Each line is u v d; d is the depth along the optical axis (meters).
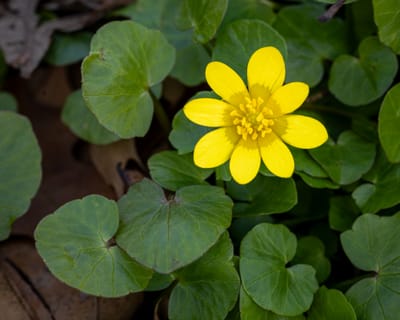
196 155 0.23
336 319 0.23
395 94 0.24
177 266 0.22
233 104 0.23
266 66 0.23
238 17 0.26
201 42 0.25
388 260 0.23
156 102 0.26
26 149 0.25
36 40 0.28
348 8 0.26
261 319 0.23
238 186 0.24
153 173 0.24
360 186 0.24
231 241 0.23
